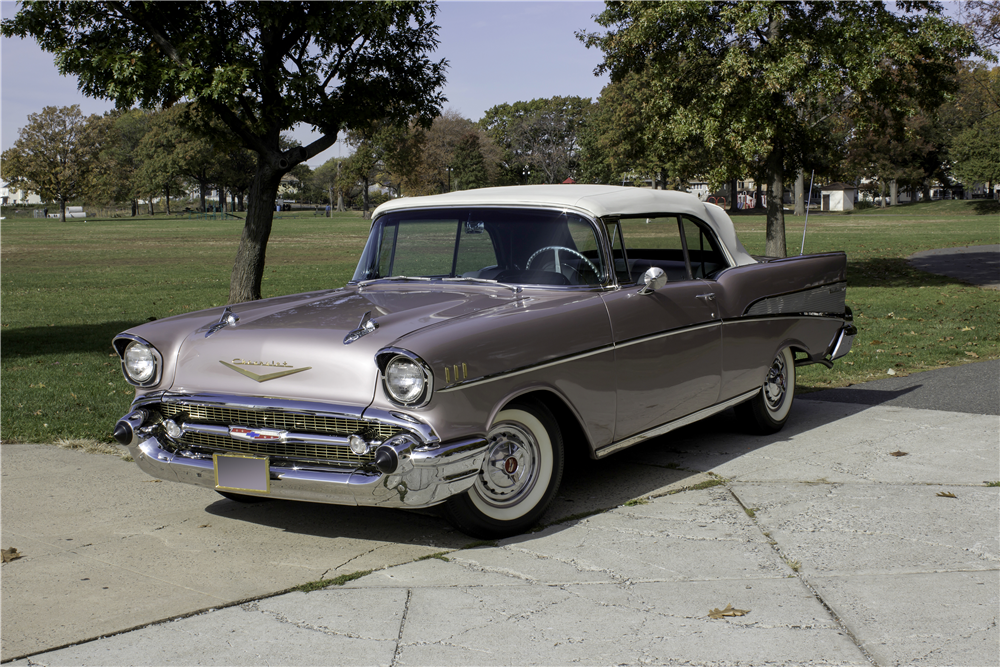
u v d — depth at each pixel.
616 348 4.27
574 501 4.43
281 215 105.69
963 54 15.48
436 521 4.18
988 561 3.51
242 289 11.98
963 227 44.47
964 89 28.86
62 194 85.62
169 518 4.29
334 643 2.90
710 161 17.05
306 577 3.49
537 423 3.95
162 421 3.93
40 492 4.74
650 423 4.58
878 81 15.27
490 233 4.59
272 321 4.01
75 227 67.31
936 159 83.94
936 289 15.50
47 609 3.22
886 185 94.81
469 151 98.69
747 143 15.03
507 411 3.79
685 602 3.17
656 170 63.03
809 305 5.89
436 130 98.50
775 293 5.52
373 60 12.21
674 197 5.14
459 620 3.06
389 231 4.95
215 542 3.93
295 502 4.53
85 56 10.46
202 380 3.82
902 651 2.78
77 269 24.59
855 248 28.05
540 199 4.53
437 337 3.49
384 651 2.84
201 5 10.98
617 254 4.52
